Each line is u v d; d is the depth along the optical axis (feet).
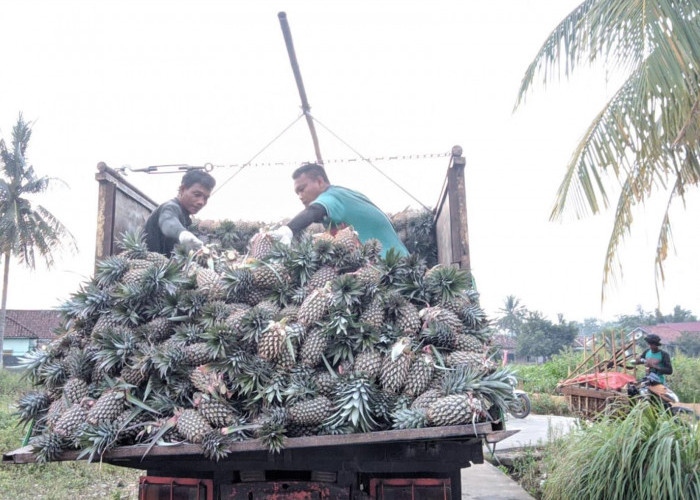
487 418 8.77
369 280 10.31
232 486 9.34
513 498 18.80
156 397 9.39
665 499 14.84
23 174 95.86
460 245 14.03
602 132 19.95
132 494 21.71
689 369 55.42
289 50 16.76
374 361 9.28
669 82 16.42
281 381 9.09
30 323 150.30
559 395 51.67
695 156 21.72
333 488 9.14
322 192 15.14
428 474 9.31
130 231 15.96
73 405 9.60
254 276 10.79
